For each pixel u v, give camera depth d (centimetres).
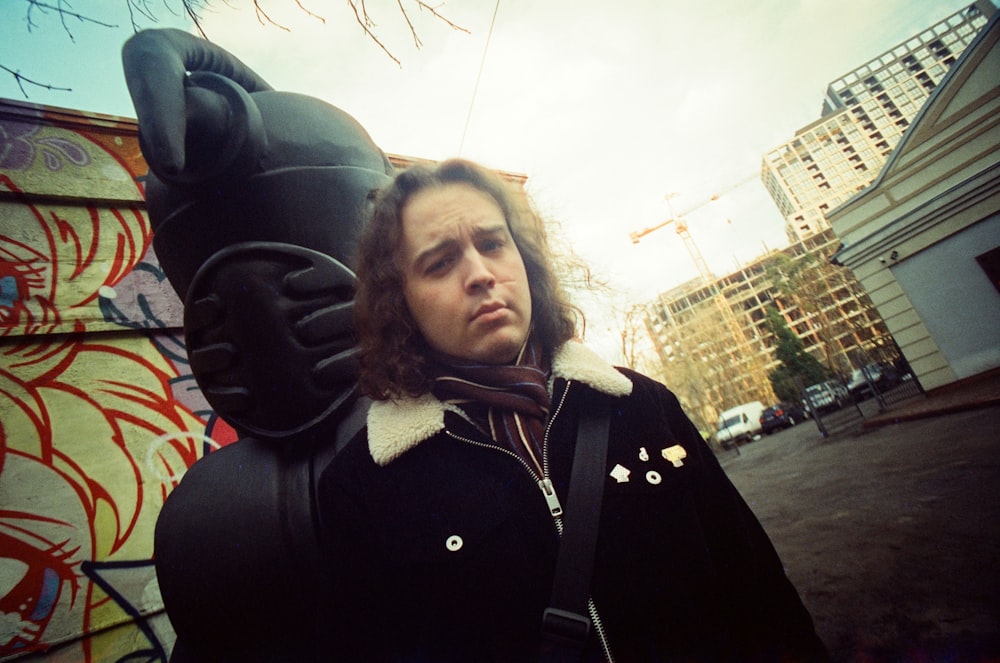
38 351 278
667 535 85
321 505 95
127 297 307
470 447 92
